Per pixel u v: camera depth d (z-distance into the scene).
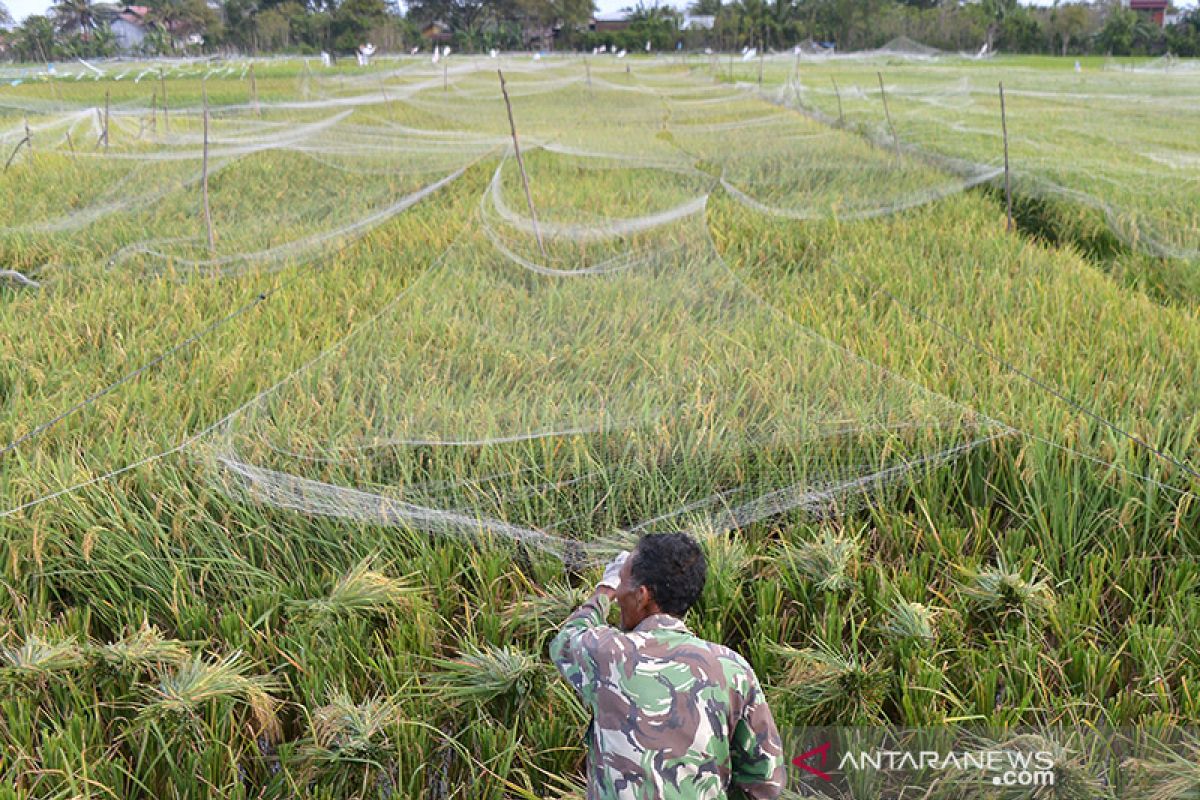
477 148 14.52
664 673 2.29
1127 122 18.14
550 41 74.88
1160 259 8.58
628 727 2.26
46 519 3.88
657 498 4.24
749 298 6.19
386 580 3.66
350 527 4.02
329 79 30.92
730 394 4.76
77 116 17.80
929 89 25.80
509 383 4.88
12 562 3.72
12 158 12.29
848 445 4.46
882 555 4.21
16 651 3.30
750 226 8.97
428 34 74.75
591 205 9.69
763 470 4.36
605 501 4.21
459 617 3.82
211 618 3.75
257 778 3.18
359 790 3.05
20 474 4.15
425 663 3.53
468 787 3.12
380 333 5.50
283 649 3.55
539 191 10.46
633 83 31.20
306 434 4.36
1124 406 4.97
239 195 10.88
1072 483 4.32
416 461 4.34
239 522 3.97
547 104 23.67
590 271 6.84
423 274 6.79
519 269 6.91
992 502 4.51
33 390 5.14
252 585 3.84
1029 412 4.75
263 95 24.69
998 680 3.50
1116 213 9.72
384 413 4.52
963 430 4.59
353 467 4.21
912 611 3.52
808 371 5.00
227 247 8.33
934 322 6.13
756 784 2.35
